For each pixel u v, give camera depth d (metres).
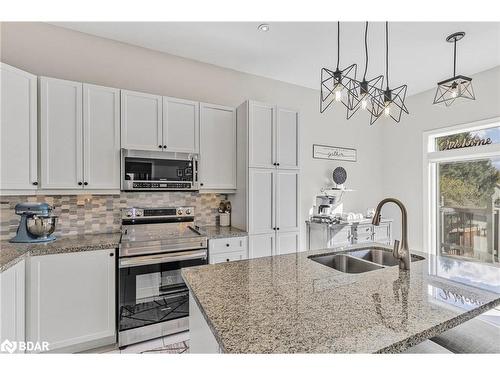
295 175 3.23
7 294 1.69
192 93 3.25
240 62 3.32
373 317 1.00
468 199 3.69
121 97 2.55
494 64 3.27
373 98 2.01
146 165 2.63
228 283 1.36
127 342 2.25
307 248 3.99
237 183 3.16
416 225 4.23
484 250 3.49
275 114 3.12
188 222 3.02
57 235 2.56
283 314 1.02
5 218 2.35
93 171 2.44
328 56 3.15
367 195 4.63
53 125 2.29
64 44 2.65
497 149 3.29
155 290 2.39
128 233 2.69
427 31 2.61
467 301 1.15
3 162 2.04
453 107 3.76
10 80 2.06
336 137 4.36
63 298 2.05
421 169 4.18
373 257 2.17
